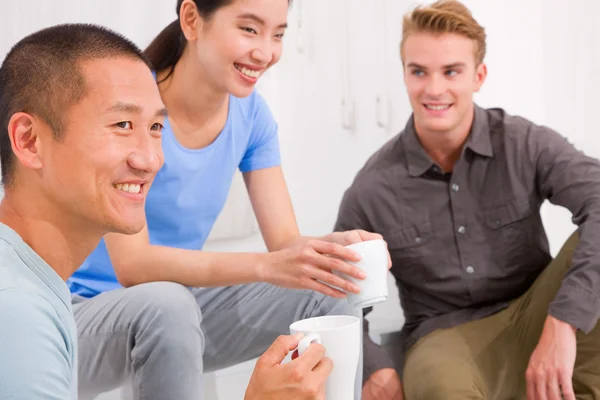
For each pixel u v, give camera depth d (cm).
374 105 243
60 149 82
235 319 148
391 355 207
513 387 179
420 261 192
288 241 162
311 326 104
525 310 183
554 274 179
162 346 116
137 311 119
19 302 71
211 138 158
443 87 184
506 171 190
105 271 153
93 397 130
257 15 145
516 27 252
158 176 153
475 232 191
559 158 185
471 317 189
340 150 240
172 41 154
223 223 212
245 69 149
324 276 124
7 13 186
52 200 83
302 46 233
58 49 83
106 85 83
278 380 88
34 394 67
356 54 240
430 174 192
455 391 168
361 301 121
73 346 80
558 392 161
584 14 248
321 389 90
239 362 154
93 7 196
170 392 116
